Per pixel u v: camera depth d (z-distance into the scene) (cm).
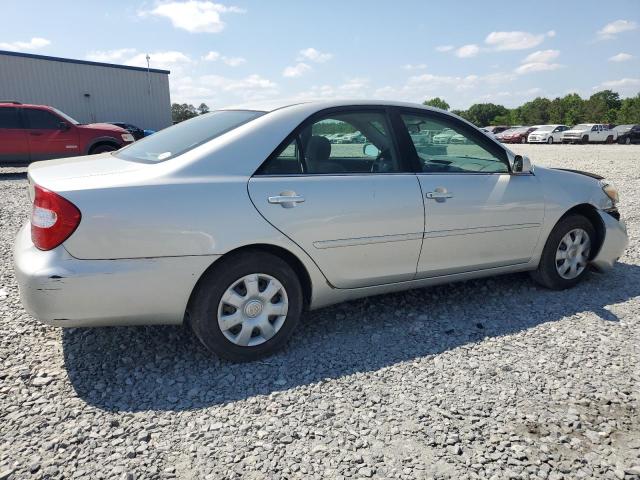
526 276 467
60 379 284
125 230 263
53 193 257
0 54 2286
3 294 405
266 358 313
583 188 426
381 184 334
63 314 260
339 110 337
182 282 278
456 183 364
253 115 323
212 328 292
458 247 369
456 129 380
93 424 244
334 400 268
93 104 2612
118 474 211
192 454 225
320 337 343
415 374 295
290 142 312
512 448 230
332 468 217
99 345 325
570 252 426
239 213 287
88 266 259
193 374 293
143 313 277
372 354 319
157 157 304
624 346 331
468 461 222
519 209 389
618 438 238
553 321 370
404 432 241
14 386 274
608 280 461
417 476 212
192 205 276
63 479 207
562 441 235
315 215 309
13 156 1220
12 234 613
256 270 298
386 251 339
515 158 393
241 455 224
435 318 375
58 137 1259
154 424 245
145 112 2841
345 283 332
